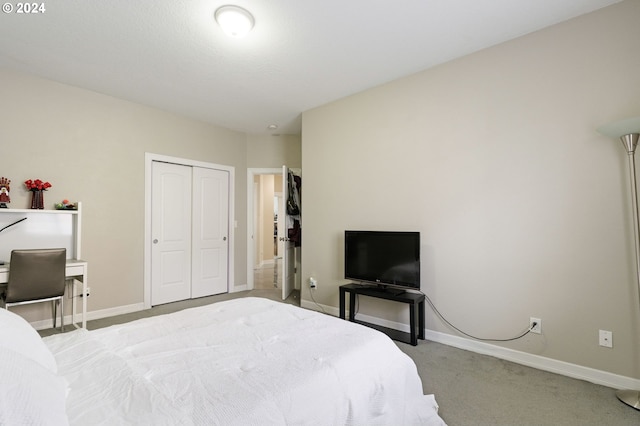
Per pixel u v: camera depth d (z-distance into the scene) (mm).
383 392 1267
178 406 866
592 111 2135
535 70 2357
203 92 3447
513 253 2436
